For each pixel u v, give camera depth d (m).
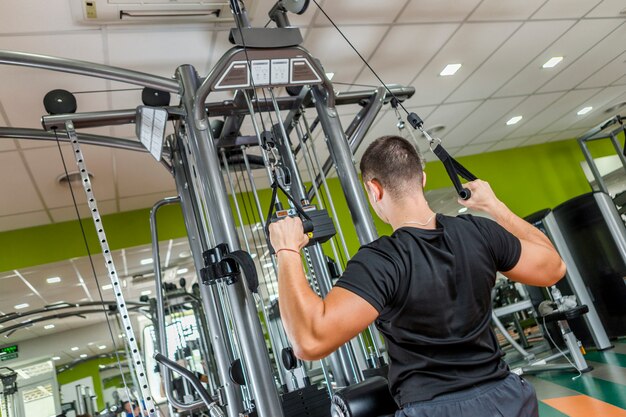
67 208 4.71
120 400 5.95
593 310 5.13
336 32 3.25
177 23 2.74
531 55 4.38
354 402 1.19
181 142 2.46
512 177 7.18
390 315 0.92
